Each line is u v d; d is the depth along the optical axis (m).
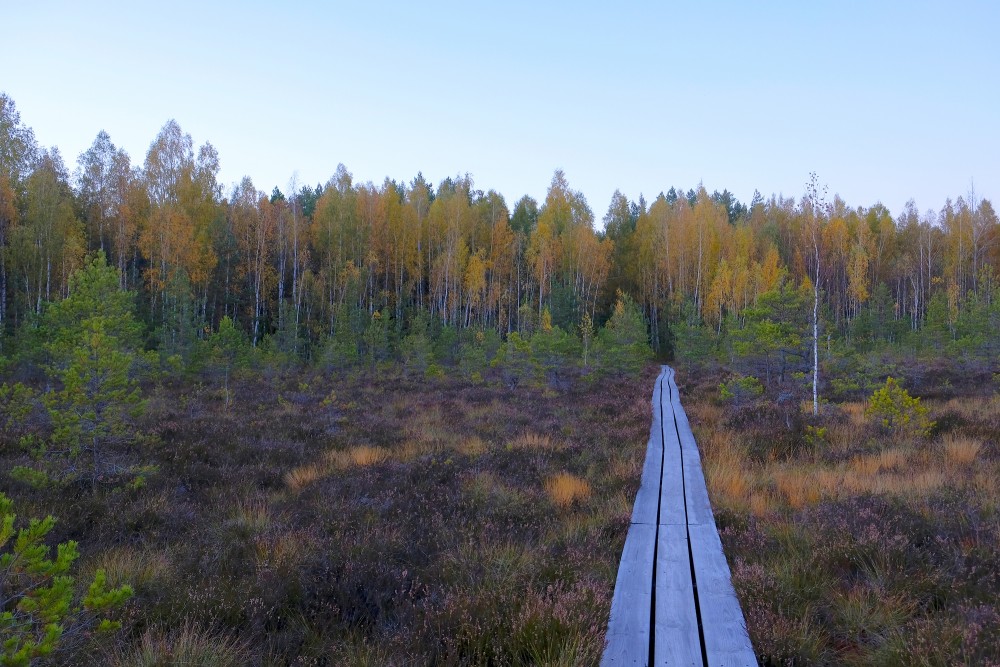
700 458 11.28
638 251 69.75
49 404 8.87
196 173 54.16
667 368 43.28
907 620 4.45
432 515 7.54
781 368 20.45
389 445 13.38
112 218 47.44
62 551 3.48
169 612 4.75
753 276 54.12
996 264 65.44
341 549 6.21
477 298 52.78
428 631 4.32
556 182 73.81
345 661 3.94
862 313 50.09
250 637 4.38
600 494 8.67
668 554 5.90
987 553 5.43
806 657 3.96
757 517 7.18
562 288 56.97
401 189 92.62
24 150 43.94
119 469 9.08
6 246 38.53
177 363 17.02
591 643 3.89
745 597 4.72
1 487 8.25
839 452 11.12
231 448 12.07
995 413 14.23
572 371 33.31
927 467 9.39
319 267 58.25
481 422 16.88
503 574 5.50
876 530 6.01
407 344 33.62
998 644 3.77
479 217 65.88
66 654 3.95
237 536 6.89
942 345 32.09
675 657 3.87
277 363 29.86
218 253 49.19
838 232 63.56
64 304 14.00
